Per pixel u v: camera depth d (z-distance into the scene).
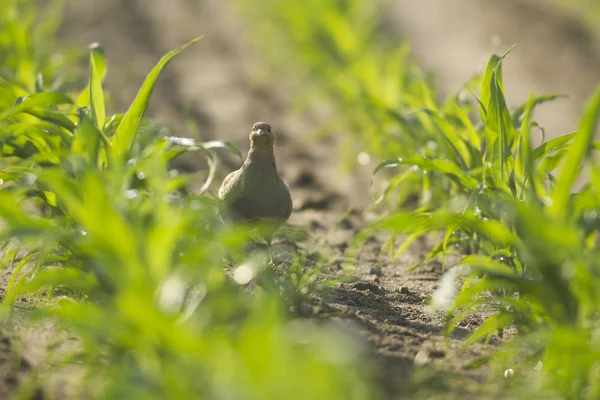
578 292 7.41
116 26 34.25
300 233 10.89
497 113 9.80
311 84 27.55
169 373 6.06
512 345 7.54
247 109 24.83
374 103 16.11
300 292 9.23
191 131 21.27
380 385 7.38
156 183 8.36
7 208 7.63
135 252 6.88
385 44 31.00
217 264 8.22
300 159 20.34
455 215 7.99
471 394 7.39
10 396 7.12
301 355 6.00
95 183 6.77
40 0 37.03
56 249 9.71
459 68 30.77
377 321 9.38
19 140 11.34
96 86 10.32
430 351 8.43
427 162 10.12
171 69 28.92
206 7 42.75
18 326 8.70
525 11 41.69
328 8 27.50
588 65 31.97
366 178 18.83
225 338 6.62
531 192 8.36
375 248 13.94
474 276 9.20
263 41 33.72
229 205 10.84
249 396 5.39
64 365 7.65
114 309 7.50
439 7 43.66
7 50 18.45
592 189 8.16
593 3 42.47
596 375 6.90
